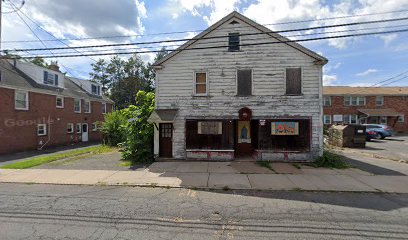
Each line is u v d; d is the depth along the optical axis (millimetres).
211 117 11852
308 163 11062
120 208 5605
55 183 7863
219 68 11898
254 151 12453
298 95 11453
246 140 12859
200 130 11891
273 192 6938
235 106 11789
